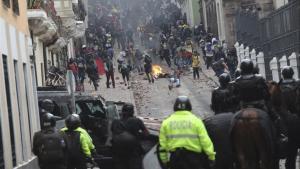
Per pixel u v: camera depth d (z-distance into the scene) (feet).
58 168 58.29
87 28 275.59
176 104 51.60
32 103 94.68
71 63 163.02
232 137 53.21
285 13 125.59
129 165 61.31
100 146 79.46
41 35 144.87
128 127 61.46
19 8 95.20
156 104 150.41
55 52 179.32
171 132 51.08
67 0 195.31
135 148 61.46
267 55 142.61
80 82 171.53
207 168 51.26
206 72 196.85
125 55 221.05
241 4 218.79
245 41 174.91
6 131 76.33
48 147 57.67
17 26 92.32
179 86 175.63
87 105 82.74
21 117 87.81
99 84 185.37
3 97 76.64
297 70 117.29
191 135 50.75
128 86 175.42
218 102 57.88
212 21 264.52
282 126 60.23
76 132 63.00
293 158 63.10
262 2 203.41
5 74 80.89
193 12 312.09
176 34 254.47
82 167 63.10
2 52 79.30
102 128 81.15
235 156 53.62
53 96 82.94
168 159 52.03
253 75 55.11
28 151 89.10
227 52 191.31
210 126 55.83
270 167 52.21
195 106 143.95
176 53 215.92
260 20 148.36
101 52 223.92
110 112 82.64
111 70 175.52
